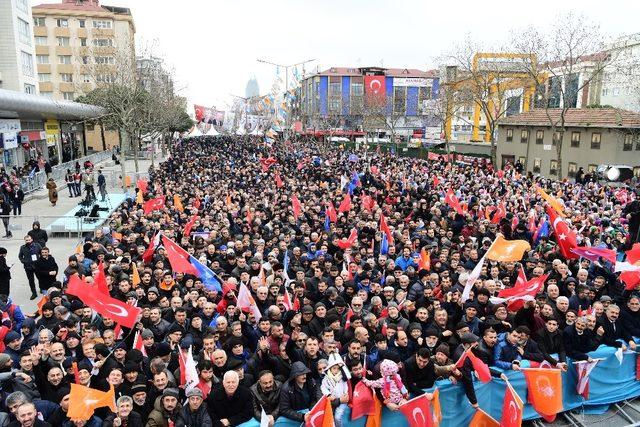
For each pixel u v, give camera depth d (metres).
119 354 7.31
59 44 73.69
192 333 8.58
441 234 15.70
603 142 38.66
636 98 47.62
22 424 5.70
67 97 74.81
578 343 8.52
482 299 9.65
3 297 10.77
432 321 9.05
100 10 76.62
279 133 67.69
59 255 19.00
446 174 32.06
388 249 14.40
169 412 6.28
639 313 9.16
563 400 8.25
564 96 36.19
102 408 6.57
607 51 43.62
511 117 49.53
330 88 103.62
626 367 8.74
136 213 18.91
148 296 9.82
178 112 57.91
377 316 9.48
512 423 7.29
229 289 10.27
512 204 21.44
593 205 21.38
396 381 6.84
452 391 7.39
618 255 14.62
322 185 28.12
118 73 40.41
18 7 47.84
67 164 37.72
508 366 7.95
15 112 32.97
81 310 9.51
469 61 44.88
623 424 8.16
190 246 13.98
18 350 8.19
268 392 6.80
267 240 15.28
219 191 24.25
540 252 14.16
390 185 28.23
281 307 9.61
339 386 6.72
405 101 95.88
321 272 11.77
